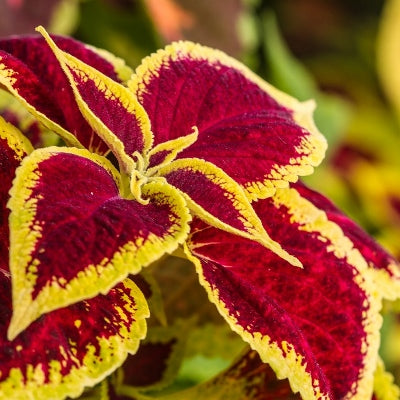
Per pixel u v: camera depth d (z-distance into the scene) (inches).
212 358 17.8
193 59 15.7
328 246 15.2
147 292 15.8
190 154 15.1
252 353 15.7
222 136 15.3
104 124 14.2
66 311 13.6
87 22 25.3
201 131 15.3
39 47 15.7
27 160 13.4
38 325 13.4
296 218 15.4
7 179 14.4
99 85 14.6
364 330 14.9
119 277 12.9
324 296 14.8
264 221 15.3
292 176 15.0
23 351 13.2
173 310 17.0
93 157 14.1
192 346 17.3
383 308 16.9
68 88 15.3
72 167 13.6
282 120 15.6
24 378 13.1
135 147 14.7
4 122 14.8
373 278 16.1
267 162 15.1
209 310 17.1
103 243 13.0
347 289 15.0
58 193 13.3
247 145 15.2
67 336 13.5
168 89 15.3
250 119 15.5
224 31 25.2
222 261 14.7
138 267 13.0
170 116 15.3
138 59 25.4
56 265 12.7
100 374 13.3
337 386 14.5
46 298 12.5
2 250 14.0
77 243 12.9
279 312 14.4
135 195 13.9
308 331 14.5
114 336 13.6
